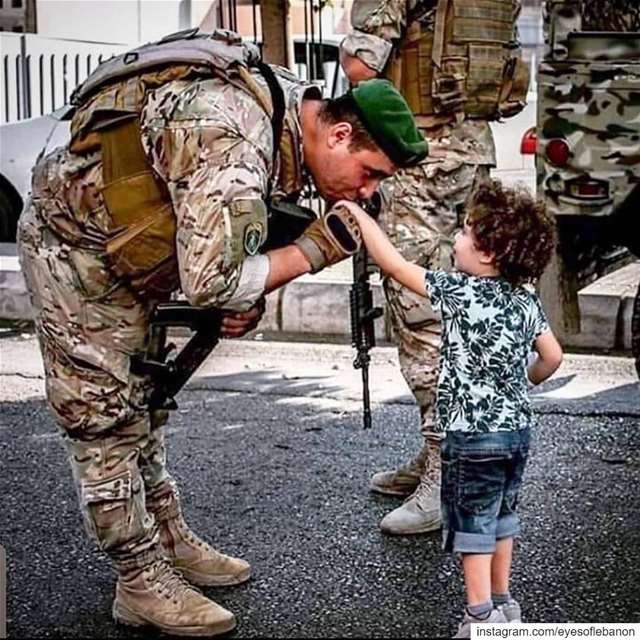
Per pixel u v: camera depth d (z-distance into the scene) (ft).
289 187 15.26
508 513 16.35
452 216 20.98
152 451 17.89
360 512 21.83
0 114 56.44
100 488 16.17
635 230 25.76
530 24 64.64
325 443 26.18
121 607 16.99
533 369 16.72
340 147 15.06
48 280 15.57
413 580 18.83
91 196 15.02
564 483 23.41
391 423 27.66
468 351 15.84
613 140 24.98
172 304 15.85
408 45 20.80
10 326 38.06
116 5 67.87
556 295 25.86
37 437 26.86
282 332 36.42
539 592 18.40
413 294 20.30
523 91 21.89
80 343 15.61
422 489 20.68
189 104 14.21
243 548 20.16
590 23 26.20
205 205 13.99
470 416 15.84
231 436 26.76
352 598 18.19
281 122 14.78
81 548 20.21
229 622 16.85
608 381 30.81
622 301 33.60
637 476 23.86
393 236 20.84
